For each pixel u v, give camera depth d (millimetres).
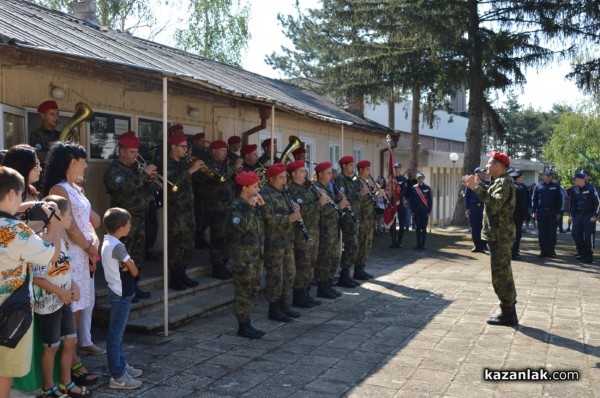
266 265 7543
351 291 9609
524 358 6105
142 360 5934
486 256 13852
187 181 8023
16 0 9734
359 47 19656
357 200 10102
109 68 6703
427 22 17344
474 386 5293
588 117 39594
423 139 35156
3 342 3816
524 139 64812
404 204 15320
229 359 6012
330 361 5980
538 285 10289
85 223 5145
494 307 8469
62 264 4594
